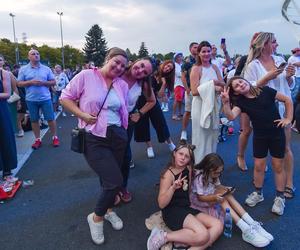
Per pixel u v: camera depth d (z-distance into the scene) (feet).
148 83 12.24
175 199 10.07
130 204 12.47
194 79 13.41
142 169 16.31
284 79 12.00
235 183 14.23
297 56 26.13
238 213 10.46
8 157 14.67
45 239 10.30
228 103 11.10
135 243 9.97
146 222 10.97
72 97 9.62
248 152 18.57
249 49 12.71
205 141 13.15
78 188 14.25
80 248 9.79
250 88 10.94
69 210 12.21
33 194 13.69
